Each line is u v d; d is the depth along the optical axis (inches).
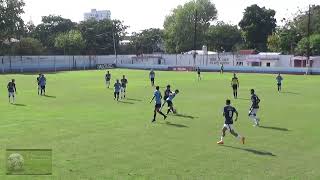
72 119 952.9
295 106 1202.6
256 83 2078.0
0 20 3444.9
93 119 954.1
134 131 815.1
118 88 1353.3
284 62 3496.6
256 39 4658.0
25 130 814.5
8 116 995.9
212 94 1524.4
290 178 530.3
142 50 5270.7
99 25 4884.4
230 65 3550.7
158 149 672.4
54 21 5088.6
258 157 628.1
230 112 709.9
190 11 4724.4
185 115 1019.9
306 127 867.4
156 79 2326.5
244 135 787.4
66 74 2844.5
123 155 633.0
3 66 3280.0
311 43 3479.3
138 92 1593.3
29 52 3816.4
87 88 1770.4
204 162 599.8
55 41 4505.4
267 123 917.2
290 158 623.2
